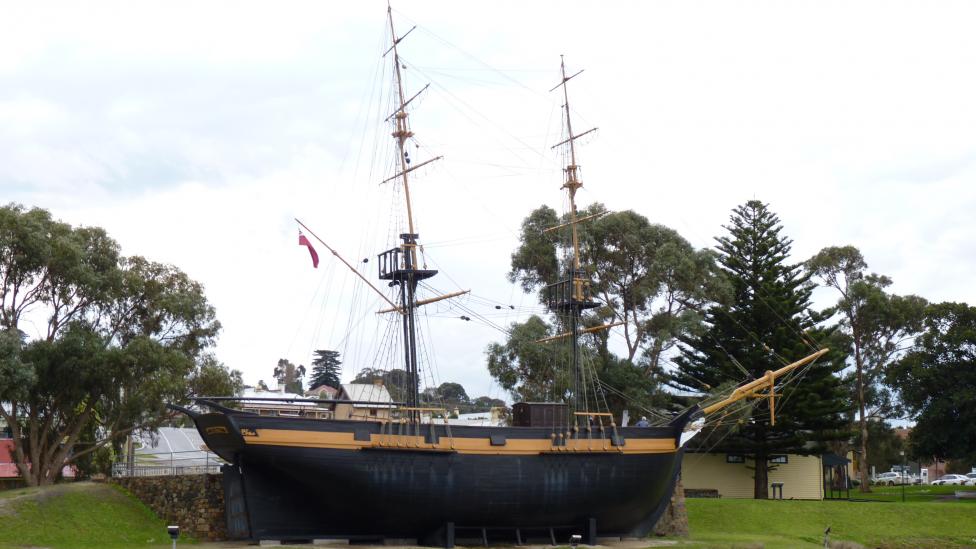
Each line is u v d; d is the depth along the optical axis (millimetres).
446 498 42812
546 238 69375
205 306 55719
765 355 66250
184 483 42562
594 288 68750
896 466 140250
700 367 68500
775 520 55156
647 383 66688
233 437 39500
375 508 41812
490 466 43656
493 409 65812
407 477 41938
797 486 70812
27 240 47750
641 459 47750
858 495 80438
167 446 79688
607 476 46562
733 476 69312
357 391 57000
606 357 68688
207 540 41406
